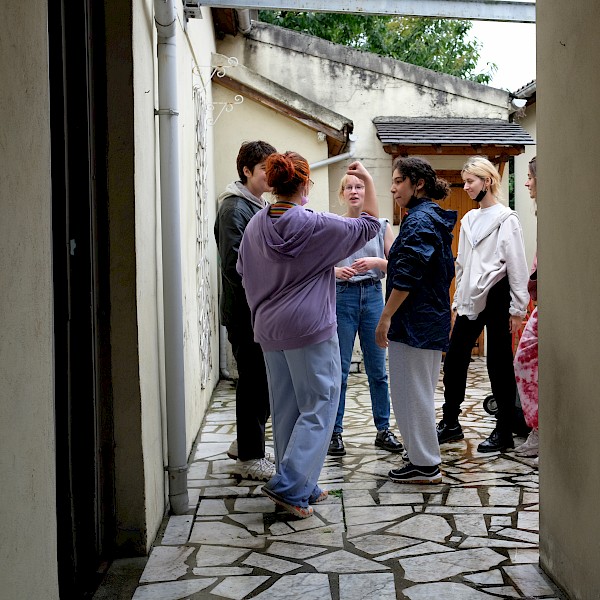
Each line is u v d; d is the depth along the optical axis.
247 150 3.95
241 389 4.03
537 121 2.80
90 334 2.84
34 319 1.80
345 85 9.48
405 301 3.81
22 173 1.72
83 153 2.77
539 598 2.52
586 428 2.31
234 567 2.86
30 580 1.74
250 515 3.47
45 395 1.89
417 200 3.94
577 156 2.38
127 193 2.92
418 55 16.56
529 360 4.40
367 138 9.46
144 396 3.05
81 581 2.73
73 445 2.68
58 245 2.48
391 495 3.72
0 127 1.57
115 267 2.94
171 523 3.39
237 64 7.82
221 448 4.81
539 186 2.79
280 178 3.37
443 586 2.63
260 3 4.63
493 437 4.62
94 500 2.86
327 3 4.49
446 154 8.81
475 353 9.84
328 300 3.41
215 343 7.45
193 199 5.39
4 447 1.56
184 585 2.70
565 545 2.51
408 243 3.72
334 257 3.35
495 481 3.94
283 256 3.28
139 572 2.83
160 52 3.49
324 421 3.40
